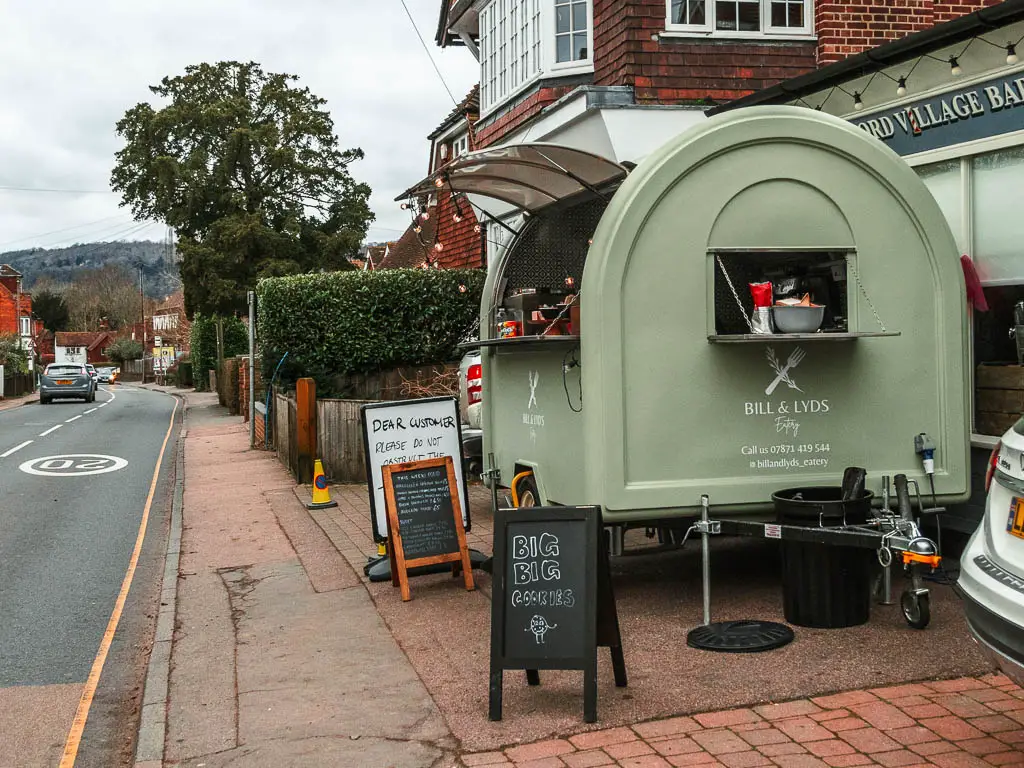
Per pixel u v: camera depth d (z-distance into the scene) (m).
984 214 7.23
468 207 18.09
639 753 4.21
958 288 6.39
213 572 8.54
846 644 5.48
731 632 5.66
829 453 6.30
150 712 5.08
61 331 123.56
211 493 13.50
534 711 4.77
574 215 8.68
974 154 7.20
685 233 6.14
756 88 11.18
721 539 8.54
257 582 8.05
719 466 6.20
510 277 8.62
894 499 6.33
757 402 6.22
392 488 7.25
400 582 7.12
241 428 24.95
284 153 31.98
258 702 5.16
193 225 32.97
